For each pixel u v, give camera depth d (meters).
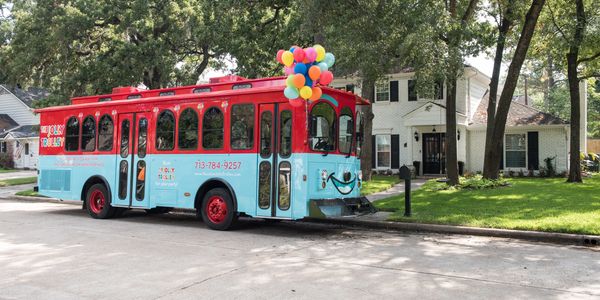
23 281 6.34
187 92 11.92
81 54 24.95
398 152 27.42
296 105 9.70
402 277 6.50
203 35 24.27
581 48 19.52
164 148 11.91
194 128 11.43
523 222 10.30
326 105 10.40
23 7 25.05
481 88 29.92
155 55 23.58
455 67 13.55
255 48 24.00
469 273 6.75
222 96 10.98
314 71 9.28
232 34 23.66
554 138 25.39
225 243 9.27
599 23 18.25
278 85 10.48
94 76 23.42
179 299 5.48
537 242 9.32
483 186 17.38
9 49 25.31
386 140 27.81
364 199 11.15
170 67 24.47
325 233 10.68
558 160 25.28
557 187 17.62
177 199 11.60
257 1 22.02
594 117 46.94
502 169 26.53
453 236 10.10
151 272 6.78
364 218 11.82
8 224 12.02
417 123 25.83
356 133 11.34
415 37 12.95
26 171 38.81
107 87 23.45
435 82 15.44
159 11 24.53
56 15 23.08
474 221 10.68
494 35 19.83
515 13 18.23
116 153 12.91
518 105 28.17
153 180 12.06
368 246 8.97
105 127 13.23
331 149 10.45
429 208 12.81
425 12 13.43
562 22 20.14
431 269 7.00
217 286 6.03
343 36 14.59
